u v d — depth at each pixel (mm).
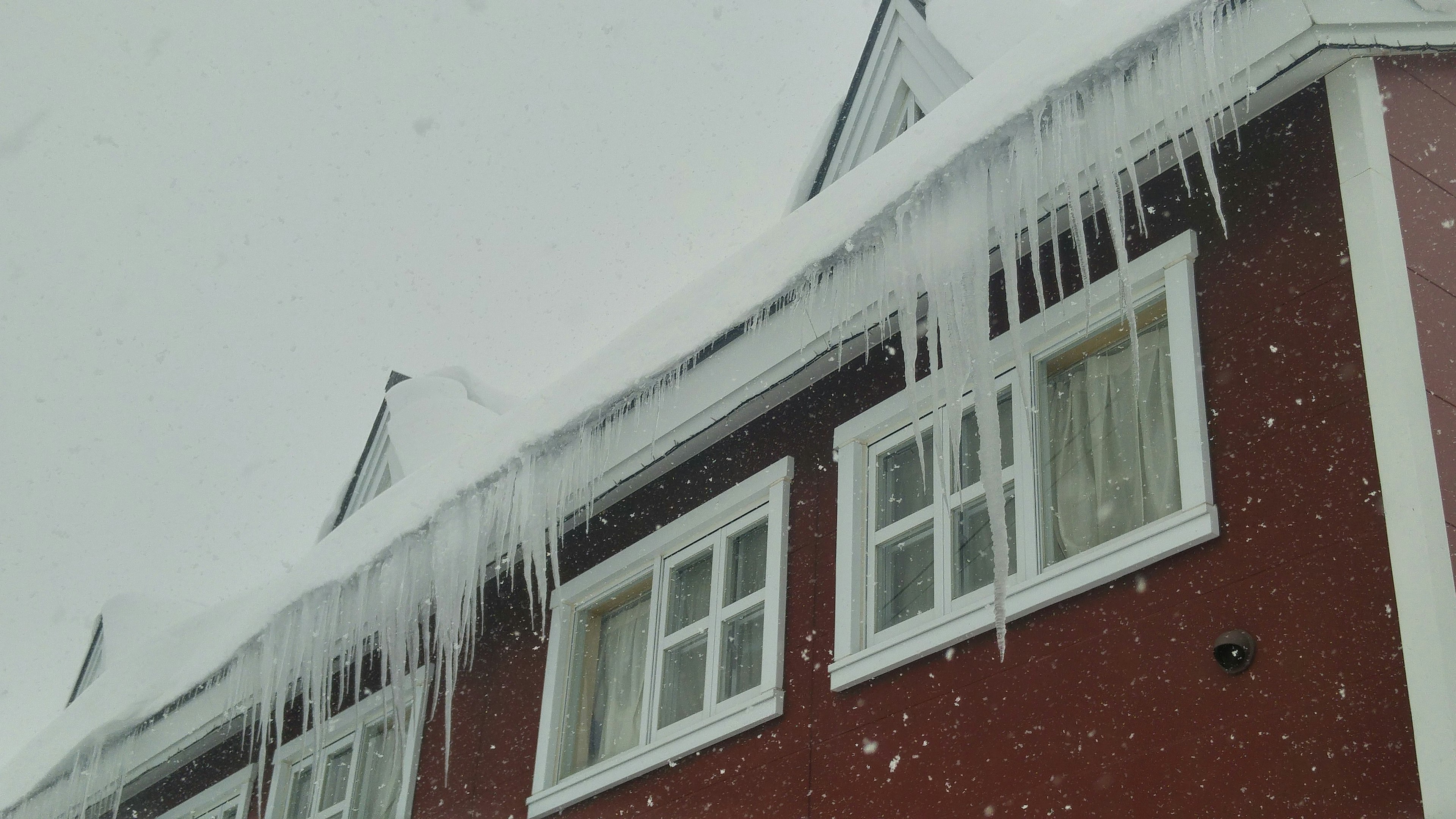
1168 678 4566
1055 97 5023
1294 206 4938
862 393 6281
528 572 6891
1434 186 4883
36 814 9422
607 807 6594
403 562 7273
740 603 6422
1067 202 5148
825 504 6219
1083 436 5328
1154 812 4422
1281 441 4586
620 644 7242
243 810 8977
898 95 7586
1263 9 4820
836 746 5629
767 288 6039
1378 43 4832
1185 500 4734
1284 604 4340
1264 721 4250
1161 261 5234
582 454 6812
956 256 5156
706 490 6910
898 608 5746
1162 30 4816
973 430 5746
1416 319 4496
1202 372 4926
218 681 8453
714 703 6293
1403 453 4207
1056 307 5520
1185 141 5129
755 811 5820
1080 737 4742
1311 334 4672
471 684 7957
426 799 7785
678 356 6410
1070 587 4945
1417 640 3939
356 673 7949
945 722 5230
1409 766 3855
